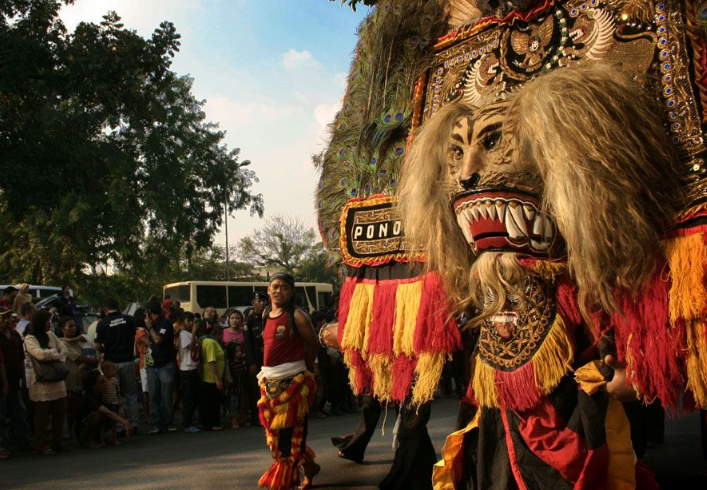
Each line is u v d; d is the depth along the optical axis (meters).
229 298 25.98
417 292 2.73
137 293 36.59
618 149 2.03
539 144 2.14
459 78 2.83
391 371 2.80
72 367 7.41
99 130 22.38
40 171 16.97
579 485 2.19
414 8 3.11
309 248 53.81
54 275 31.08
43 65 17.52
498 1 2.74
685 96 2.15
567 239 2.11
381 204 2.98
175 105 30.69
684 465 4.21
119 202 25.58
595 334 2.18
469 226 2.30
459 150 2.39
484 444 2.45
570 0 2.51
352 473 4.64
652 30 2.27
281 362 4.23
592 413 2.21
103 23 18.53
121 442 7.39
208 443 7.02
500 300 2.24
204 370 8.32
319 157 3.54
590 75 2.13
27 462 6.10
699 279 1.95
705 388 1.96
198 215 32.81
